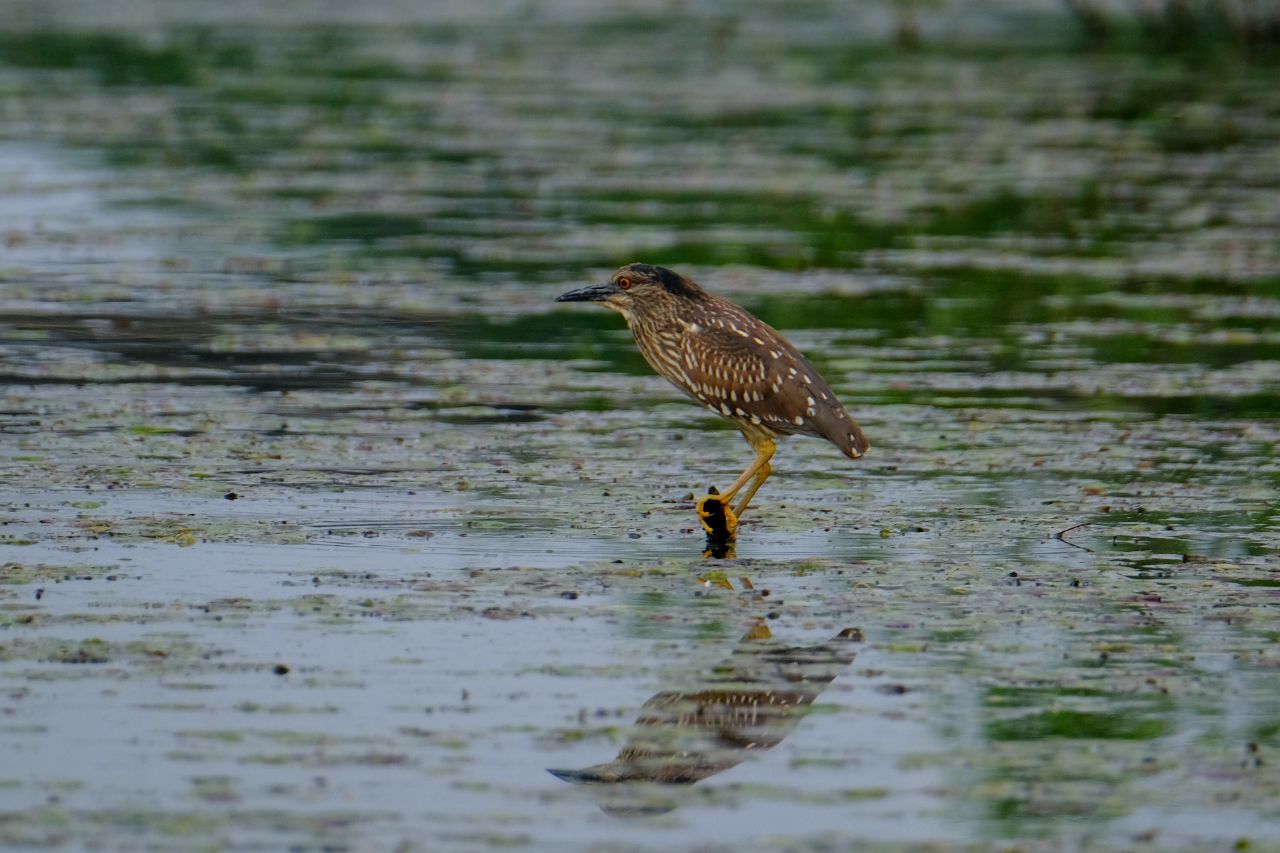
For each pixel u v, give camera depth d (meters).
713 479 14.47
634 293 13.87
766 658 10.64
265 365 18.06
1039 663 10.61
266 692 10.06
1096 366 18.28
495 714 9.84
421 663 10.50
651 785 9.11
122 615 11.12
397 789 9.00
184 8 52.62
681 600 11.59
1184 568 12.29
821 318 20.31
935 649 10.81
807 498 13.96
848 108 36.16
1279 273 22.70
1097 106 36.25
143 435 15.34
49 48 43.66
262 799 8.87
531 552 12.52
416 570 12.09
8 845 8.38
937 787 9.12
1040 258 23.56
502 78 40.34
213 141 32.38
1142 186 28.53
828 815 8.83
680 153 31.58
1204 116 35.00
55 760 9.22
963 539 12.95
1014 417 16.34
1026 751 9.52
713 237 24.81
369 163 30.59
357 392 17.06
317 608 11.32
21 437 15.16
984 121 34.62
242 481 14.09
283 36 47.00
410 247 24.11
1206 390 17.36
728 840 8.58
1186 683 10.34
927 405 16.78
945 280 22.31
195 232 24.92
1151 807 8.93
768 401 13.23
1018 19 50.34
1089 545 12.82
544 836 8.58
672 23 50.88
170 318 20.03
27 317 19.89
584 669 10.45
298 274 22.44
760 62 42.56
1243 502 13.88
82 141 31.98
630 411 16.61
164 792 8.91
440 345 19.09
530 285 21.95
